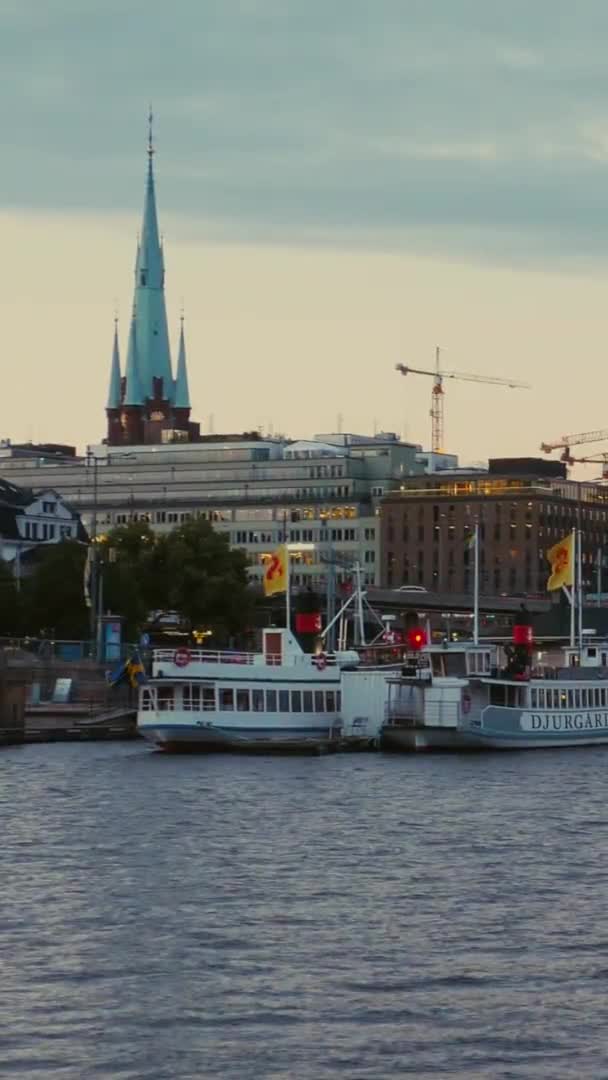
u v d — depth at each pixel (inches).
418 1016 4298.7
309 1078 3914.9
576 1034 4170.8
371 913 5344.5
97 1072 3944.4
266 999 4426.7
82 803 7751.0
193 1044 4109.3
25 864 6141.7
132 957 4803.2
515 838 6796.3
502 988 4522.6
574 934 5068.9
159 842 6643.7
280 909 5398.6
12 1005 4375.0
